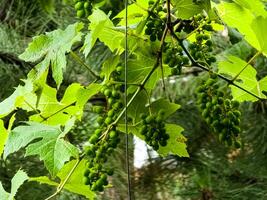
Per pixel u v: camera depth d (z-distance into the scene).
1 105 0.80
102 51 1.62
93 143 0.73
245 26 0.79
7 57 1.57
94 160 0.73
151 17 0.77
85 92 0.78
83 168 0.79
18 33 1.64
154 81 0.79
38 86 0.80
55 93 0.82
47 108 0.83
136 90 0.78
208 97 0.75
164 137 0.76
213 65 1.52
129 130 0.78
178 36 0.80
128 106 0.76
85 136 1.57
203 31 0.78
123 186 1.65
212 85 0.75
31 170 1.54
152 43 0.77
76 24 0.74
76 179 0.79
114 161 1.64
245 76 0.83
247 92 0.81
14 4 1.66
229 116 0.74
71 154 0.70
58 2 1.64
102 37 0.76
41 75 0.78
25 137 0.72
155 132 0.76
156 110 0.79
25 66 1.57
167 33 0.78
